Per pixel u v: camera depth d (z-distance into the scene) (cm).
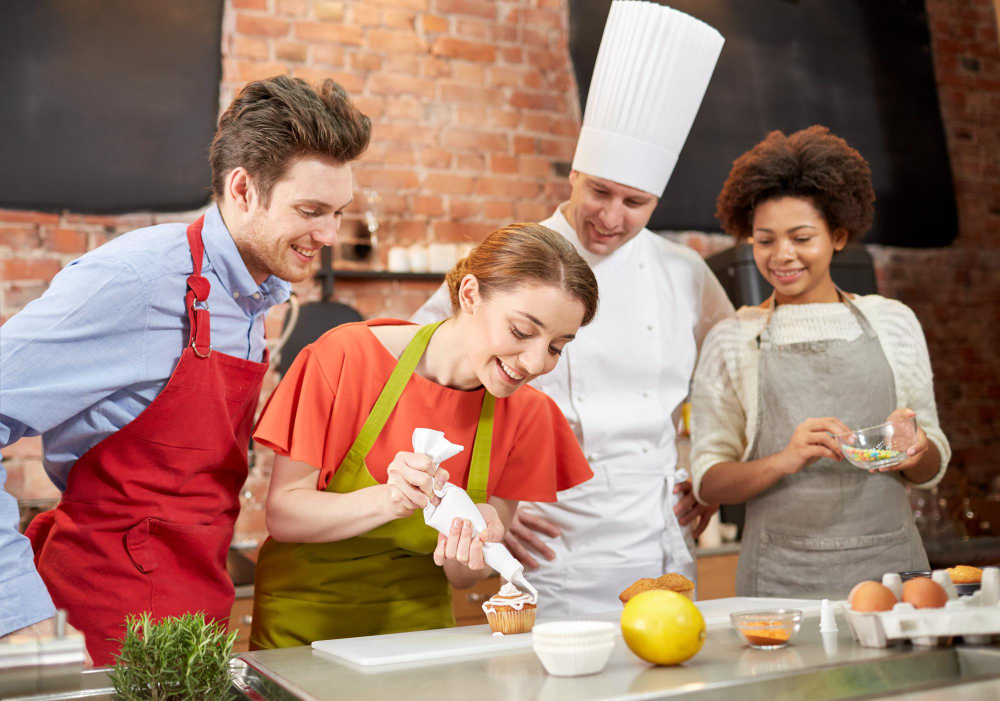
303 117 123
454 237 351
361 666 92
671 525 193
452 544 110
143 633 87
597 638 81
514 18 370
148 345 124
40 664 86
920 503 304
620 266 195
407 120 350
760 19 395
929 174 418
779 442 178
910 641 88
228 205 129
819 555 170
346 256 333
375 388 134
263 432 128
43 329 115
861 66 412
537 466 146
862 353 176
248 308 137
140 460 126
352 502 121
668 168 188
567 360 189
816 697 75
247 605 245
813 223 176
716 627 107
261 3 333
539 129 369
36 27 301
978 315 420
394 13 352
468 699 74
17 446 285
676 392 201
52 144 300
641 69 180
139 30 314
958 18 434
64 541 126
